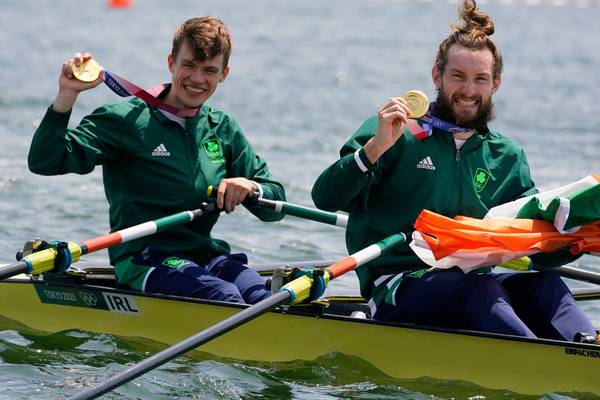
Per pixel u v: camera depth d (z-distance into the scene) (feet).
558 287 70.44
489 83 72.18
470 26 73.05
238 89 244.83
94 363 73.05
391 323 70.38
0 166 143.84
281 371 72.84
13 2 494.18
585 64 325.01
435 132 73.00
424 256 70.03
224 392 68.64
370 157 68.90
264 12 512.63
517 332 67.82
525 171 75.72
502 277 73.72
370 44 372.99
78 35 362.33
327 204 71.36
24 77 238.89
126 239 74.13
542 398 66.59
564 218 69.36
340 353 72.18
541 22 486.38
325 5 567.18
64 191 132.26
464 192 72.90
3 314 81.56
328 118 208.13
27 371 71.05
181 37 76.54
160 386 69.31
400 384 70.13
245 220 124.67
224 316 73.31
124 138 77.41
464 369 69.00
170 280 76.02
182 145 78.48
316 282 68.03
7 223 115.14
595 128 204.23
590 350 65.57
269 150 169.58
